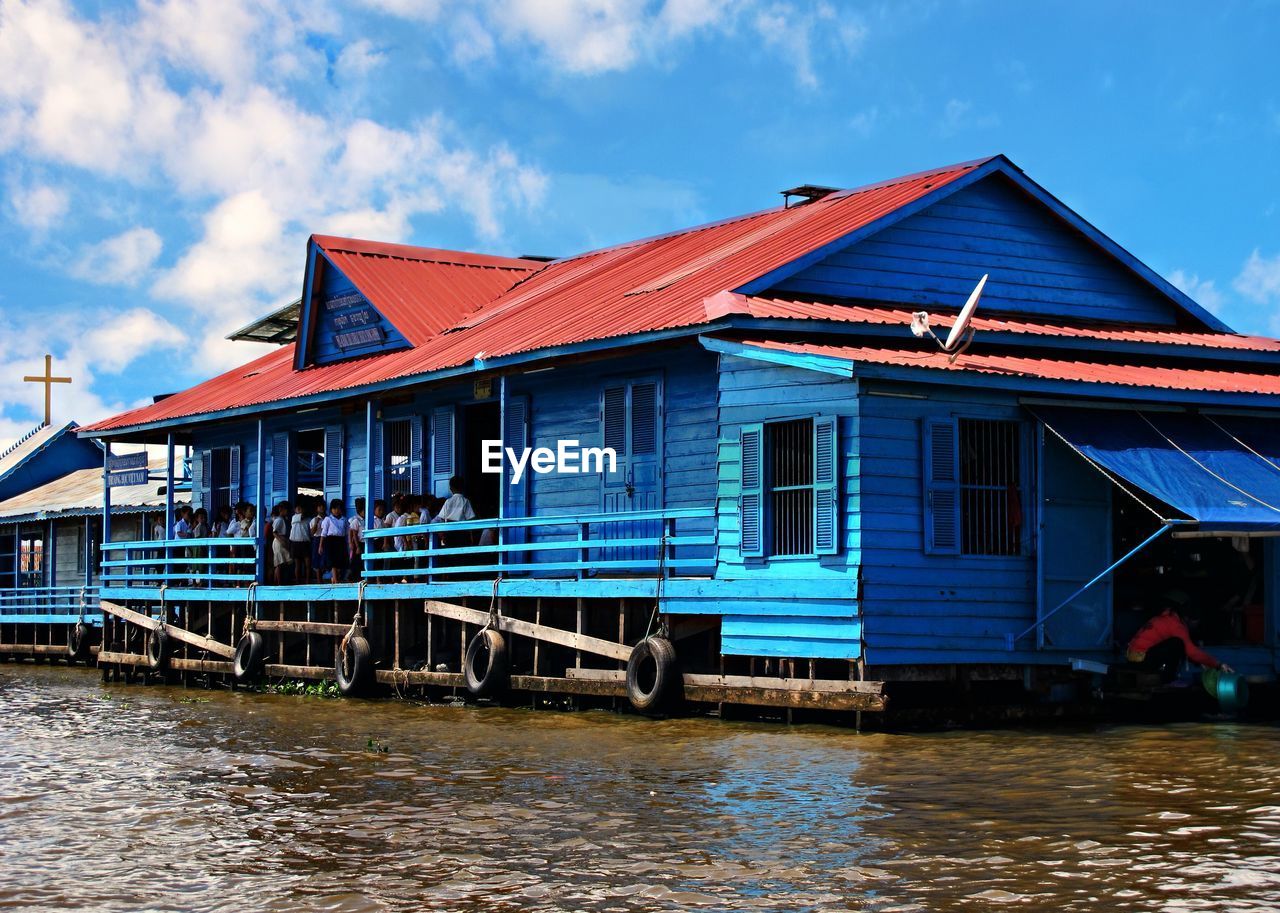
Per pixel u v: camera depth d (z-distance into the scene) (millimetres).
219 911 10266
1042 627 18203
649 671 19594
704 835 11867
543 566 21641
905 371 17500
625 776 14727
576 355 21109
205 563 29062
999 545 18266
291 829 12664
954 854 11047
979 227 22531
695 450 20938
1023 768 14539
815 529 17797
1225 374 21250
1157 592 20062
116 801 14258
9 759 17406
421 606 24328
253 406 28344
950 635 17781
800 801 13094
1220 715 18766
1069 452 18578
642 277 24906
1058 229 23219
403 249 31516
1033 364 19453
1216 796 12984
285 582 28250
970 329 17734
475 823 12617
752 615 18438
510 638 22203
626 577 21750
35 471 49656
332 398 26344
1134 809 12469
